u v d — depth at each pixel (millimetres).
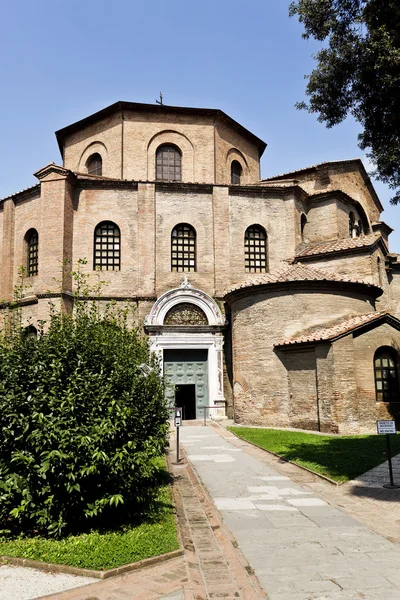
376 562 6418
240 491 10516
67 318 9977
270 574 6078
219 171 29562
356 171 31609
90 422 7641
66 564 6281
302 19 14172
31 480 7348
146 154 28656
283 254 27484
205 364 25719
